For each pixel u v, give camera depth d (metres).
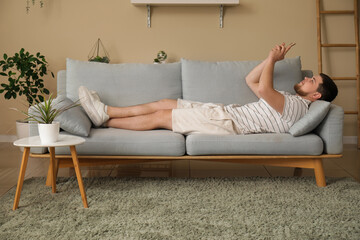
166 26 4.38
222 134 2.64
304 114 2.70
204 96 3.02
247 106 2.82
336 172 3.07
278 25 4.37
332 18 4.38
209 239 1.75
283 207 2.18
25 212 2.08
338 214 2.08
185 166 3.27
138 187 2.55
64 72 3.16
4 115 4.44
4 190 2.54
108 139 2.52
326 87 2.79
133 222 1.94
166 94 3.06
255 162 2.66
